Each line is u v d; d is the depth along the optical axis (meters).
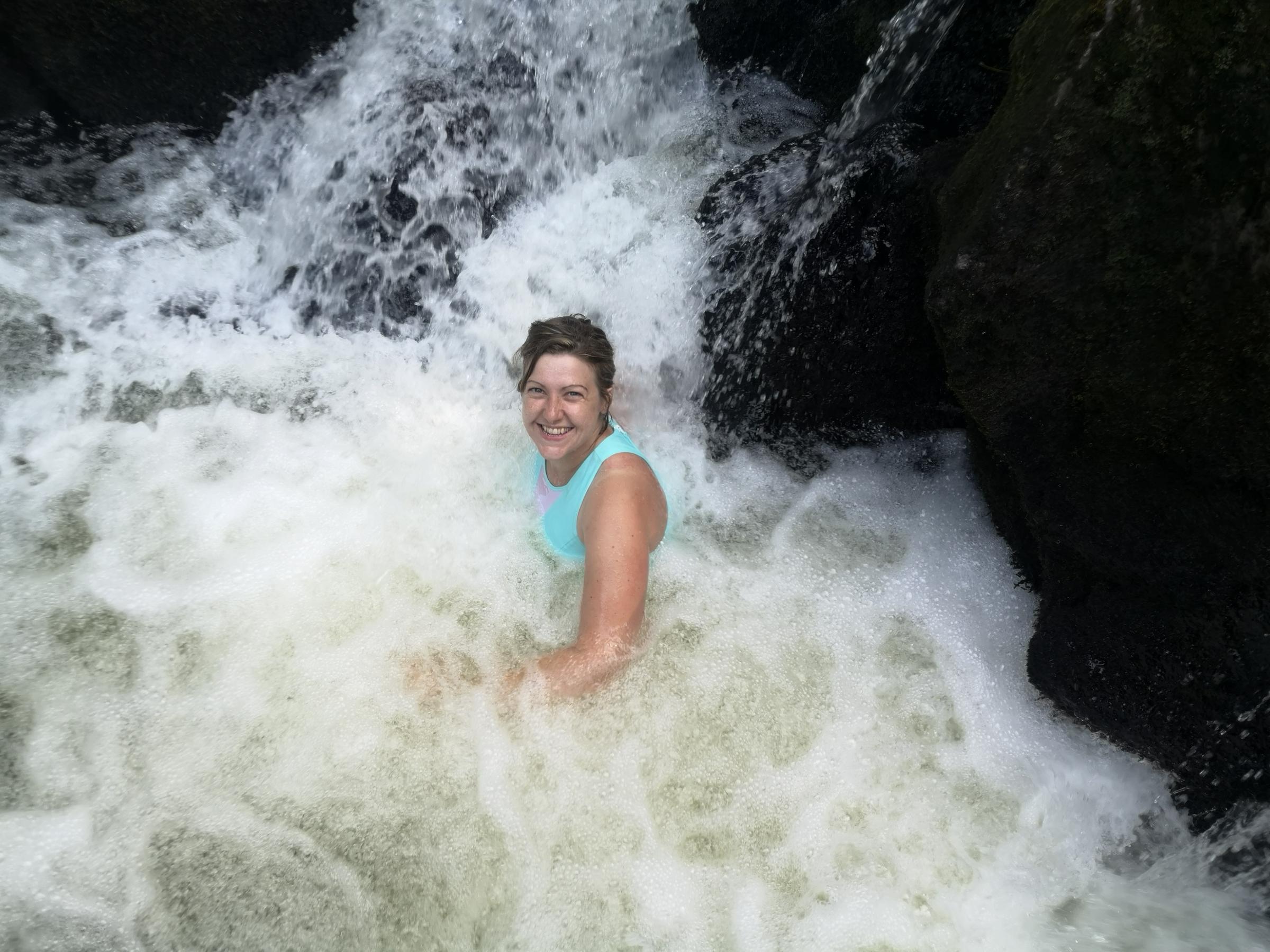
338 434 3.37
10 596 2.80
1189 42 1.97
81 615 2.78
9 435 3.25
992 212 2.29
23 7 3.58
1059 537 2.59
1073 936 2.38
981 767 2.68
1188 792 2.51
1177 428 2.23
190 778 2.48
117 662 2.69
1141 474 2.36
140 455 3.23
